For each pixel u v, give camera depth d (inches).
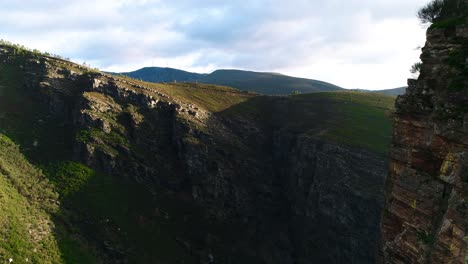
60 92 6028.5
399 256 1103.6
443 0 1352.1
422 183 1067.9
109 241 3786.9
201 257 4227.4
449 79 1077.1
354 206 4379.9
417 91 1202.0
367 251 4092.0
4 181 3833.7
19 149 4660.4
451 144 990.4
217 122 6510.8
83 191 4330.7
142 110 5935.0
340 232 4402.1
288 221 5211.6
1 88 5979.3
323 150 5216.5
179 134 5689.0
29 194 3865.7
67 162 4717.0
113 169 4879.4
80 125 5265.8
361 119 6368.1
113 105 5762.8
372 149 5012.3
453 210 874.8
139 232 4133.9
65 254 3238.2
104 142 5113.2
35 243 3142.2
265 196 5462.6
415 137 1162.0
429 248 965.8
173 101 6382.9
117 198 4473.4
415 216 1064.8
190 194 5113.2
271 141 6565.0
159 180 5113.2
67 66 6840.6
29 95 6028.5
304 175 5319.9
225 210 5039.4
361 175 4623.5
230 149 5871.1
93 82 5999.0
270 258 4623.5
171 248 4138.8
